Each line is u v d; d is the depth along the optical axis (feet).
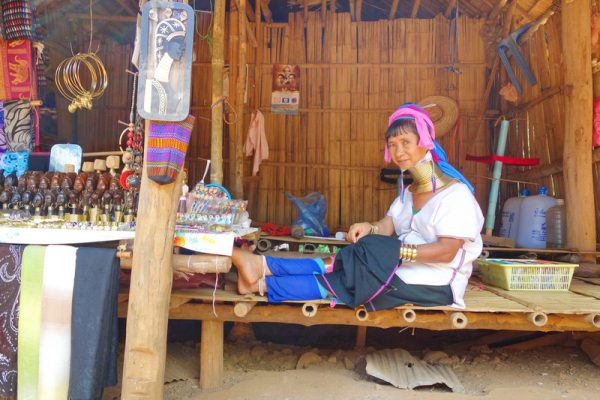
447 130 21.79
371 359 10.64
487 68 22.16
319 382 10.00
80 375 7.49
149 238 7.63
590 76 15.39
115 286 7.88
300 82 22.75
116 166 10.07
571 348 12.28
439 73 22.25
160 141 7.48
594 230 15.20
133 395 7.54
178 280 9.98
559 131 17.72
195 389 9.80
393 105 22.34
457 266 9.23
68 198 9.44
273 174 22.67
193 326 13.60
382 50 22.48
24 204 9.45
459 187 9.07
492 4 20.98
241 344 12.48
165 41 7.41
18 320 7.70
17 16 13.25
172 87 7.41
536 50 19.30
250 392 9.51
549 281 11.43
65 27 21.04
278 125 22.75
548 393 9.59
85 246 8.76
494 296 10.70
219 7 14.24
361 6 23.09
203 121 22.84
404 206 10.03
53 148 10.86
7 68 13.42
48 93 19.94
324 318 9.67
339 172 22.53
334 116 22.59
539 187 18.16
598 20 15.66
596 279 13.76
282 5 23.93
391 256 8.73
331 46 22.62
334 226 22.36
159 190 7.64
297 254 15.11
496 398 9.34
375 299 9.09
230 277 11.60
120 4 21.33
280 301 9.21
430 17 23.66
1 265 7.79
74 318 7.59
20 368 7.67
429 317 9.60
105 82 11.76
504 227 18.90
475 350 12.26
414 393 9.58
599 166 16.02
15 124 13.42
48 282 7.68
